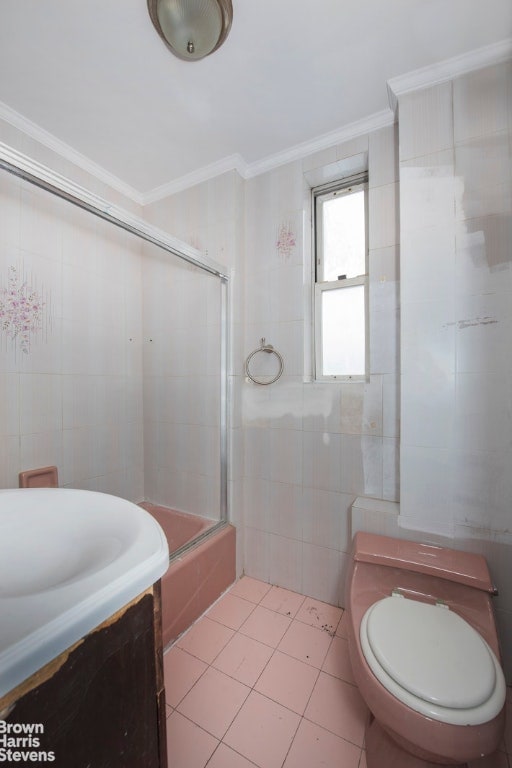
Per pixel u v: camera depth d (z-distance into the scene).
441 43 1.10
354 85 1.25
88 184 1.68
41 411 1.48
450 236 1.19
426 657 0.85
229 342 1.67
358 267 1.59
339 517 1.50
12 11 0.96
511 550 1.13
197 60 1.11
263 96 1.29
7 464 1.36
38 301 1.47
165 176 1.79
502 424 1.13
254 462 1.71
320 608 1.51
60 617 0.41
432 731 0.72
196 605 1.44
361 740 0.99
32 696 0.39
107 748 0.48
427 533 1.23
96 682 0.46
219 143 1.55
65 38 1.05
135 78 1.20
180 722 1.04
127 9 0.96
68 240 1.59
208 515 1.78
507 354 1.13
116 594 0.48
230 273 1.66
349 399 1.47
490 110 1.14
